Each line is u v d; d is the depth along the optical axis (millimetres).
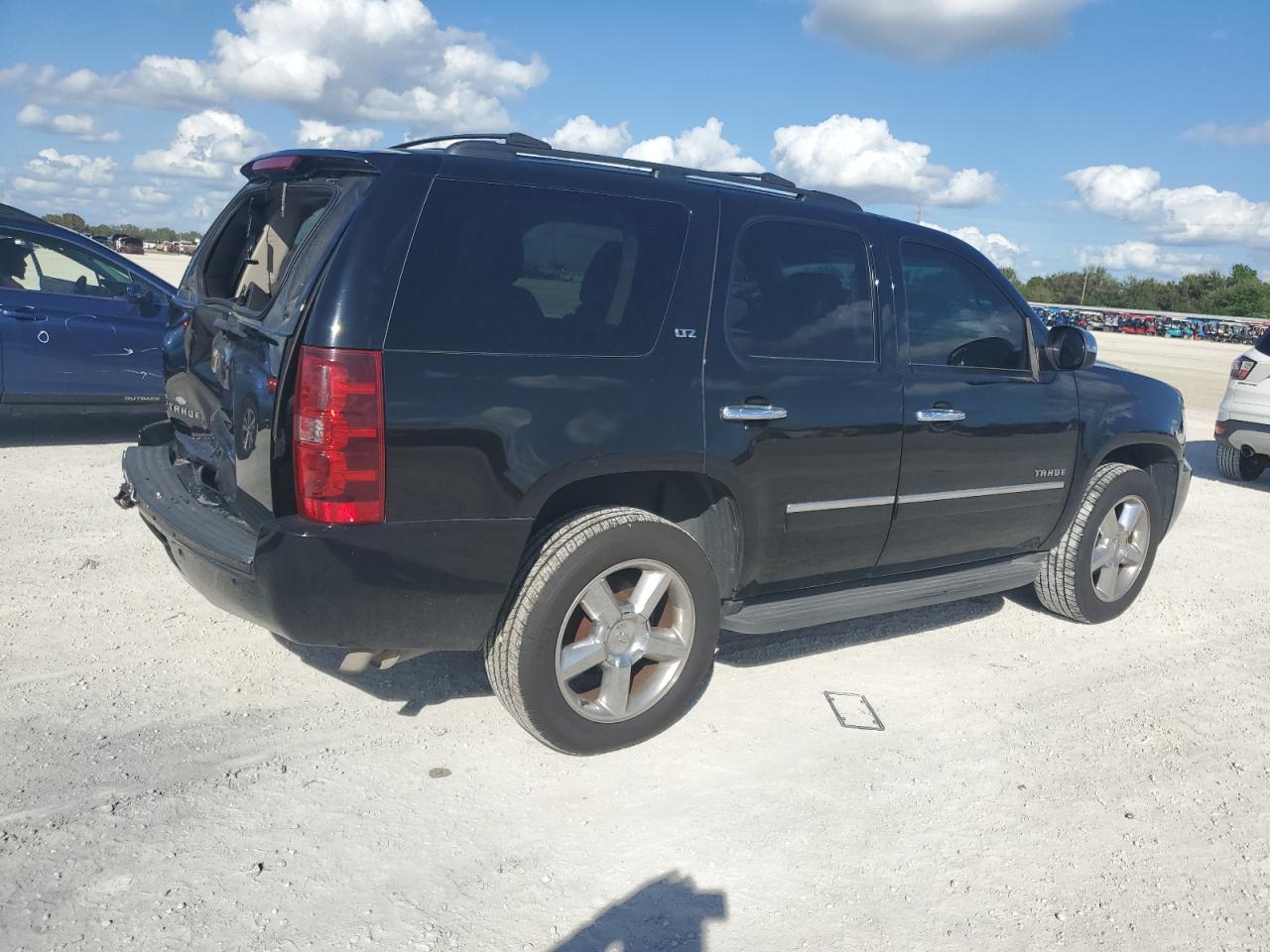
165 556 5227
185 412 3881
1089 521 4922
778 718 3830
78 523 5727
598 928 2564
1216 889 2932
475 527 3018
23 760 3150
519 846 2891
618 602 3389
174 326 4117
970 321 4336
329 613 2908
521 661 3156
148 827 2840
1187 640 5035
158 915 2475
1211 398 18266
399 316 2881
